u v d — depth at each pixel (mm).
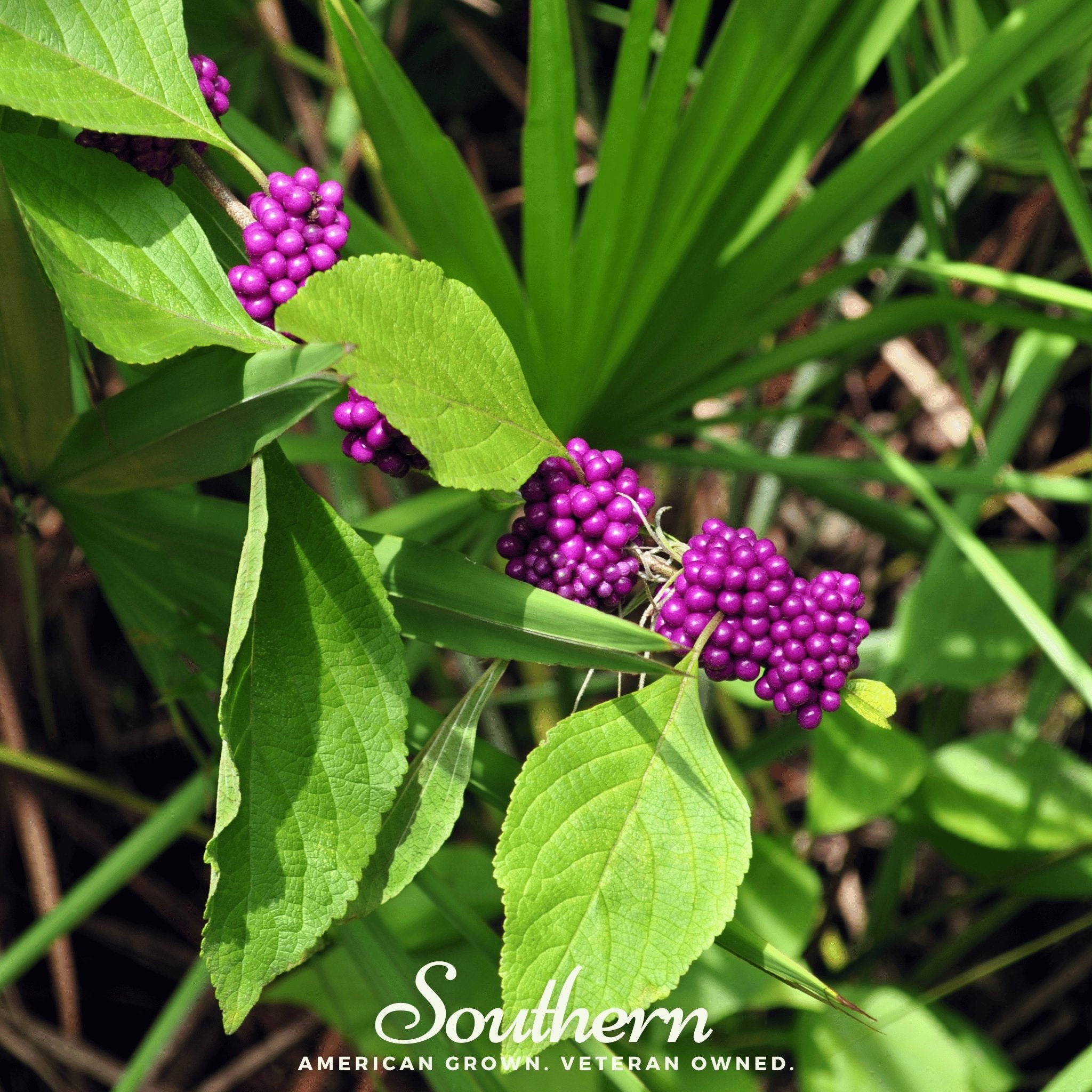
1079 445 1216
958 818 811
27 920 1076
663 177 595
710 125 588
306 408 391
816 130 637
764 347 1116
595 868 388
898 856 953
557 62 548
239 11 808
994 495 896
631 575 413
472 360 384
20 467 508
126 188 401
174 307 396
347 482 848
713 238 648
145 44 403
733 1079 717
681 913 387
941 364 1177
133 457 443
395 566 422
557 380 633
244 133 594
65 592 1030
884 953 895
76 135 470
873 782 801
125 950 1090
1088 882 823
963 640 870
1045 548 905
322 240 401
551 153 567
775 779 1188
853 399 1241
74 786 802
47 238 387
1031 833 800
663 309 662
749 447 929
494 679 422
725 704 1014
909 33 681
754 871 774
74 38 398
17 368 470
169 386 412
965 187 969
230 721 380
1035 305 1048
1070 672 642
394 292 375
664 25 1032
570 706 948
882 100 1127
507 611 409
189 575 500
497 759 488
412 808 413
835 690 401
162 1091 941
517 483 385
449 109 1200
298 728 393
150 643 567
